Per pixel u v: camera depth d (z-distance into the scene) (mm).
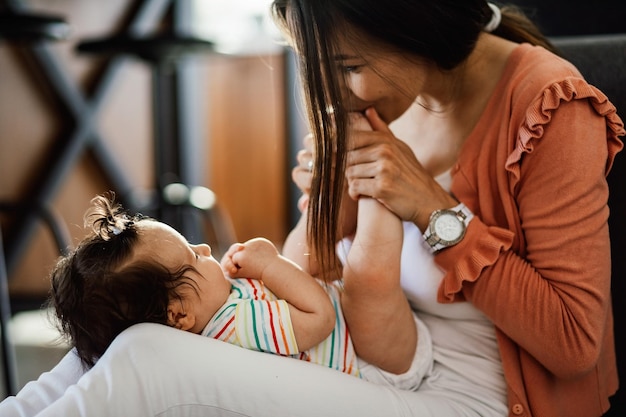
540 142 1021
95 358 1050
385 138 1104
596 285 1009
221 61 3818
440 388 1120
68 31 2352
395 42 1033
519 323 1029
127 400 909
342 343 1094
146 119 3605
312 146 1254
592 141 1013
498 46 1170
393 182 1067
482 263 1036
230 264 1123
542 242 1025
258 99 3812
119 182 3426
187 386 938
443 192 1106
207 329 1053
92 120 3234
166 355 941
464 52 1080
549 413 1066
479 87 1168
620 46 1256
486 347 1130
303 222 1292
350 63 1056
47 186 3047
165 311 1025
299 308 1057
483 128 1128
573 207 1003
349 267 1073
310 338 1042
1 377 2037
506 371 1078
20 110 2955
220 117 3883
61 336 1129
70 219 3230
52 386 1039
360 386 1021
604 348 1158
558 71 1062
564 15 1604
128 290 1010
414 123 1285
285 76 3719
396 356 1088
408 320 1090
